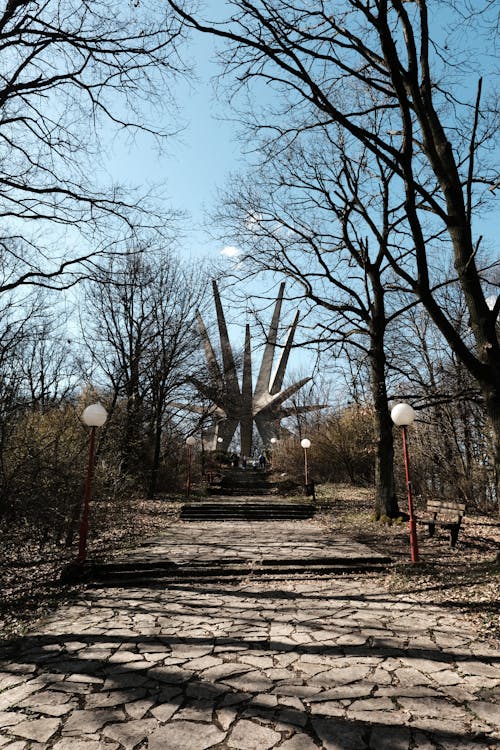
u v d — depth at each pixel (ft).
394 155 21.83
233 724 10.50
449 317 55.88
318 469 92.63
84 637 16.30
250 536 37.47
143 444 69.67
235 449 193.77
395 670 13.20
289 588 22.84
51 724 10.59
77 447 33.71
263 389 151.53
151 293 71.20
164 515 51.11
